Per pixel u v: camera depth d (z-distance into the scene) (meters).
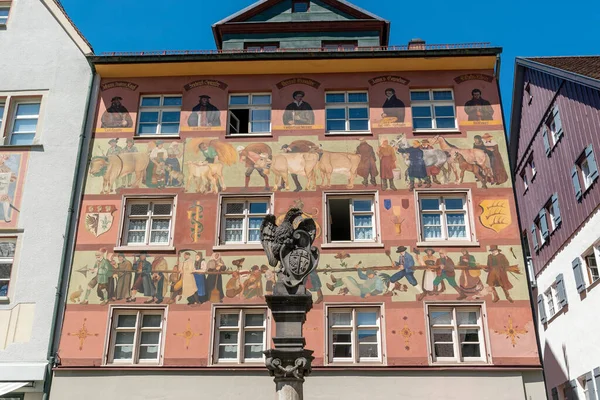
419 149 22.52
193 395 19.41
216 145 22.83
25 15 25.34
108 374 19.72
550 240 29.84
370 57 23.61
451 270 20.61
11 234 21.75
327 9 27.14
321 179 22.16
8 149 22.92
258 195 22.03
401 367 19.44
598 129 24.06
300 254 14.70
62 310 20.58
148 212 22.20
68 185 22.41
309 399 19.19
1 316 20.66
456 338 19.98
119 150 22.89
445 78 23.77
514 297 20.25
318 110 23.34
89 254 21.30
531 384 19.23
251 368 19.59
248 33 26.83
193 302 20.53
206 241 21.33
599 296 23.86
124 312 20.69
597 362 24.20
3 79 24.09
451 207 21.97
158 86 24.05
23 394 19.66
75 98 23.81
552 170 29.44
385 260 20.80
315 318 20.14
